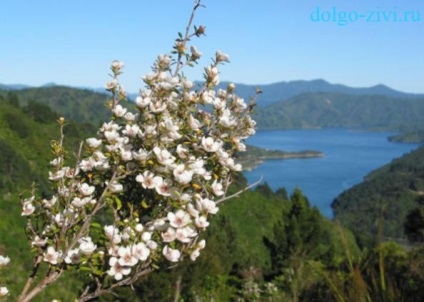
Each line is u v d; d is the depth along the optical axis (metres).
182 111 2.68
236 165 2.55
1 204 30.78
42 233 2.40
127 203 2.38
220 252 13.89
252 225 51.59
